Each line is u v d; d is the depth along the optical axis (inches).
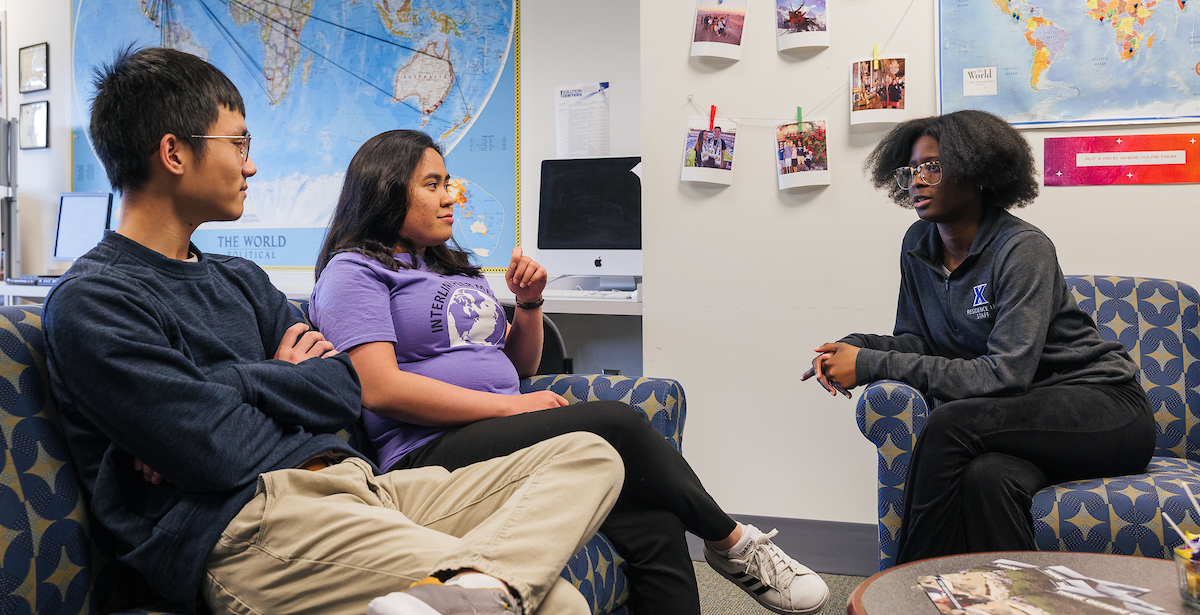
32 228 177.6
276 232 151.3
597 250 121.4
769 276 94.7
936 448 60.2
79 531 38.9
